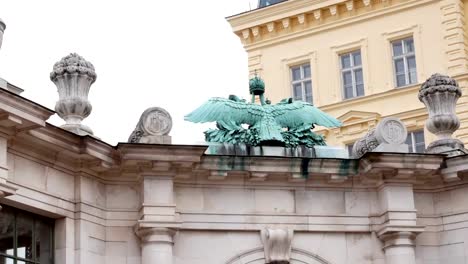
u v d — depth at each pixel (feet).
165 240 110.52
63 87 110.63
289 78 203.21
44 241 107.76
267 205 116.06
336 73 199.11
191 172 113.39
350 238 117.39
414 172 116.88
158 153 110.01
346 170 116.78
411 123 189.16
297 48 202.90
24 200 103.65
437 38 192.44
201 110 118.01
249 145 116.57
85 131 109.60
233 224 114.83
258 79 122.83
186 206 114.11
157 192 111.45
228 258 114.11
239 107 118.73
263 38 205.98
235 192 115.85
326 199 117.80
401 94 191.62
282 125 118.93
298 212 116.57
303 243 116.16
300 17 202.28
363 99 194.59
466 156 117.70
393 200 116.88
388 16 196.85
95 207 111.04
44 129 103.19
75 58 111.04
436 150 120.88
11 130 100.83
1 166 99.40
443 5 192.65
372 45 197.06
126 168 111.75
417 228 116.26
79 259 108.06
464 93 186.80
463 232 118.93
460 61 189.47
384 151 116.06
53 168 107.65
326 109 197.77
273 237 114.62
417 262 118.52
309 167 115.75
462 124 184.44
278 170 115.14
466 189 119.85
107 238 111.75
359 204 118.21
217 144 115.65
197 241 113.91
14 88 106.83
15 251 104.32
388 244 116.57
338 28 200.34
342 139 194.29
